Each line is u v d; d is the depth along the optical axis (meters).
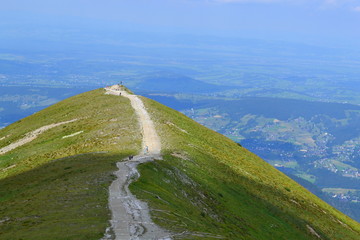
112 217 38.66
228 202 69.69
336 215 98.50
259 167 111.75
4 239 33.31
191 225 42.00
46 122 129.62
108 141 89.94
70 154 82.69
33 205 43.88
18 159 94.62
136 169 61.72
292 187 105.75
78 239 32.41
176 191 59.41
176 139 95.06
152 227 37.25
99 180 53.94
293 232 72.75
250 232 61.25
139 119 112.75
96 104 141.00
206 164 84.19
